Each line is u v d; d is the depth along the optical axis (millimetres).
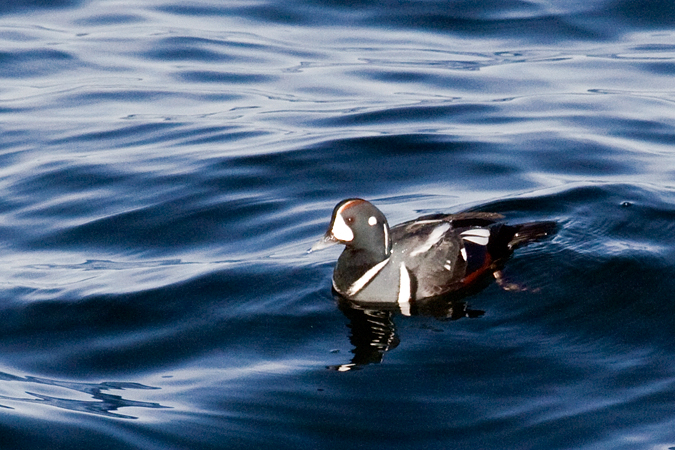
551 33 23891
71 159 17625
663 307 12180
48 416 10039
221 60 22766
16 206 15844
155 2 26688
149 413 10102
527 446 9453
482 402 10203
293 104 20266
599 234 14234
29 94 20828
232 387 10609
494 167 17016
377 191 16156
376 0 25984
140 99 20594
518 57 22594
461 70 21844
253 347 11547
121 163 17438
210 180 16594
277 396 10406
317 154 17609
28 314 12422
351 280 12695
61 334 11961
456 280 12836
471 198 15750
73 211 15609
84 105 20250
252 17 25469
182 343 11688
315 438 9672
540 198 15516
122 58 22844
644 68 21750
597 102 20062
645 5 24953
